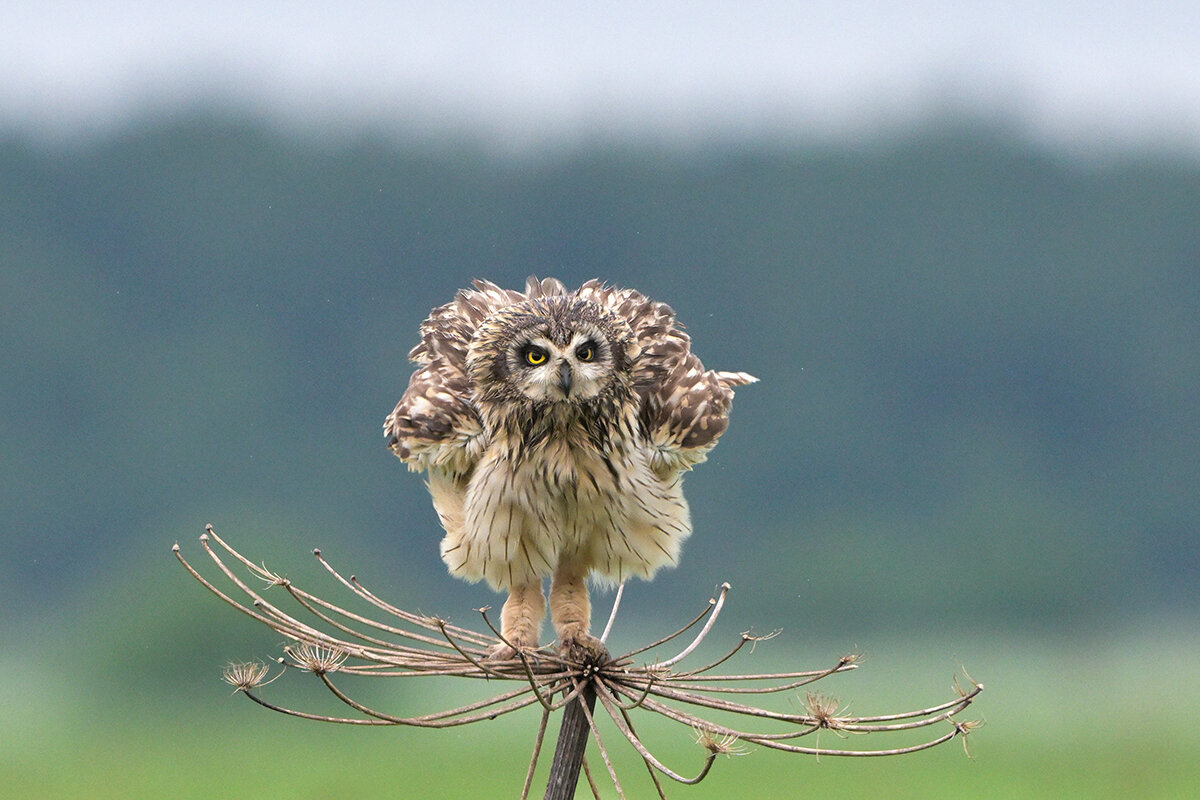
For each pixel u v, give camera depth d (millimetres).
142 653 32656
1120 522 64188
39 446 63031
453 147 80312
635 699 5633
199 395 64750
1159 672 39188
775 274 75812
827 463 65688
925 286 73562
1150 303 74125
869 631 47719
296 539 38906
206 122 76938
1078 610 49281
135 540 54438
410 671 5555
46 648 38094
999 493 63281
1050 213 75312
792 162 79500
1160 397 71875
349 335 72188
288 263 74188
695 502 60062
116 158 76312
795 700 5496
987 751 28531
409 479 51938
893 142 78875
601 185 79812
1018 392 71688
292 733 30391
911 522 57375
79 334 67688
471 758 27719
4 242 70625
